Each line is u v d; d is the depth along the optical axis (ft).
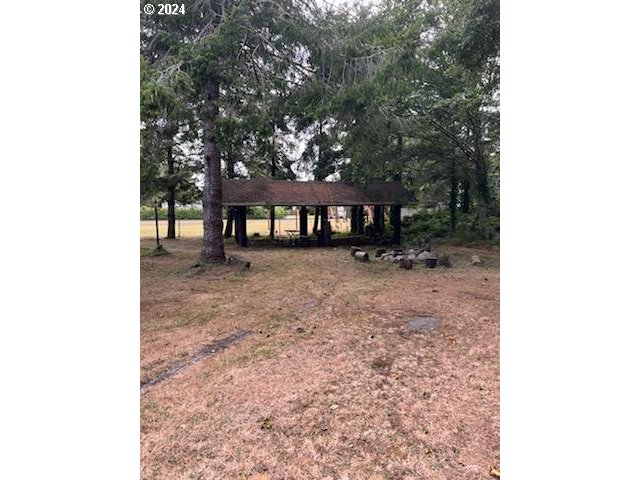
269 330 16.34
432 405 10.04
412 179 62.03
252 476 7.62
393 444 8.50
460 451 8.25
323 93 27.27
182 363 12.92
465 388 10.94
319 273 30.01
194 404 10.18
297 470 7.77
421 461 7.97
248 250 46.14
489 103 39.47
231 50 24.80
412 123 38.14
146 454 8.19
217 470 7.77
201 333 15.98
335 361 12.95
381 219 54.39
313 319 17.85
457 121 45.50
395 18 32.48
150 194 38.27
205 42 23.97
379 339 15.10
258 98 25.96
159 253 41.29
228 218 63.82
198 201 63.87
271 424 9.27
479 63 27.71
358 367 12.43
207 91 27.22
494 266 32.65
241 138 29.43
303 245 50.88
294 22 27.14
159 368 12.50
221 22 25.54
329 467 7.85
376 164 40.91
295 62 28.53
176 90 21.20
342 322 17.35
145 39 25.48
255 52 27.07
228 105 25.98
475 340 14.89
